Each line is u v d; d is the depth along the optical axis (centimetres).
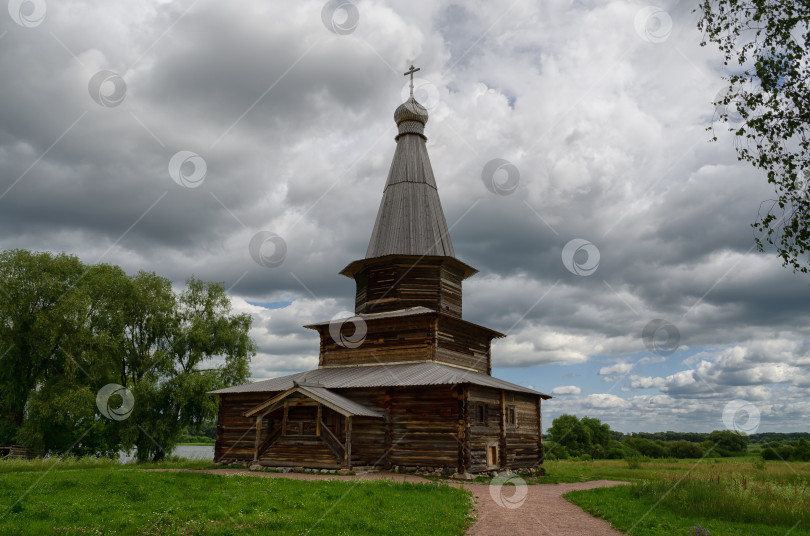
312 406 2944
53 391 3641
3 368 3669
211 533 1209
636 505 1756
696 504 1689
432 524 1345
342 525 1299
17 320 3700
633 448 7225
